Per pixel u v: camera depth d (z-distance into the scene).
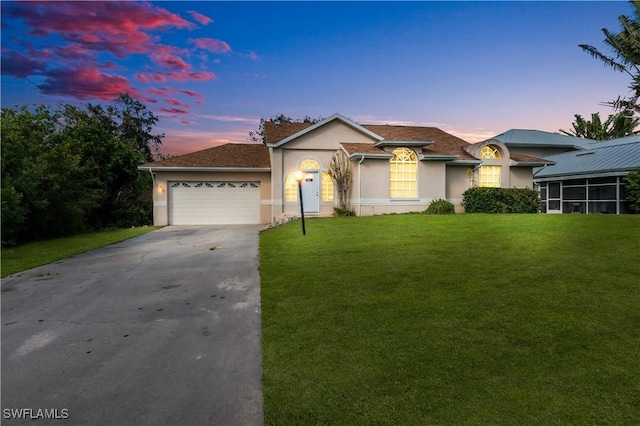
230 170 18.09
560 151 27.92
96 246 11.20
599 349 3.41
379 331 3.96
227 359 3.58
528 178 19.86
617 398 2.68
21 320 4.81
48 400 2.91
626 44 20.48
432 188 17.86
